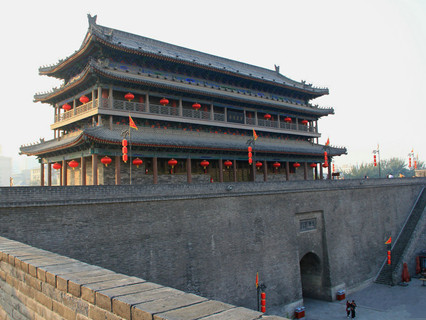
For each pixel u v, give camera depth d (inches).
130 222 1153.4
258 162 2289.6
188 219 1296.8
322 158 2652.6
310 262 1867.6
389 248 2220.7
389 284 1998.0
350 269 1920.5
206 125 2010.3
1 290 586.2
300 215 1737.2
